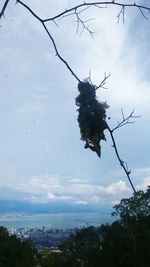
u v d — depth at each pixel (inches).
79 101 104.0
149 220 2423.7
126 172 97.3
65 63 108.4
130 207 2412.6
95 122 101.8
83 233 3014.3
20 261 3169.3
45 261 3248.0
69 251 3102.9
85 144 103.0
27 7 113.3
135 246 2437.3
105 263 2524.6
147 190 1381.6
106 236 2630.4
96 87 104.4
